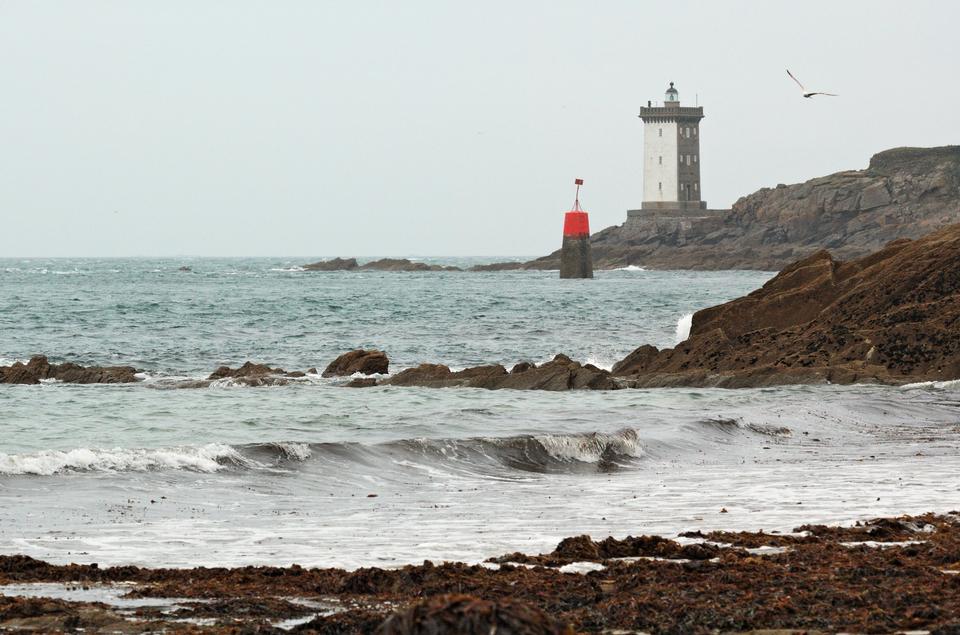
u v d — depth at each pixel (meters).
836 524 66.50
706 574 49.28
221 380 178.62
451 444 99.50
